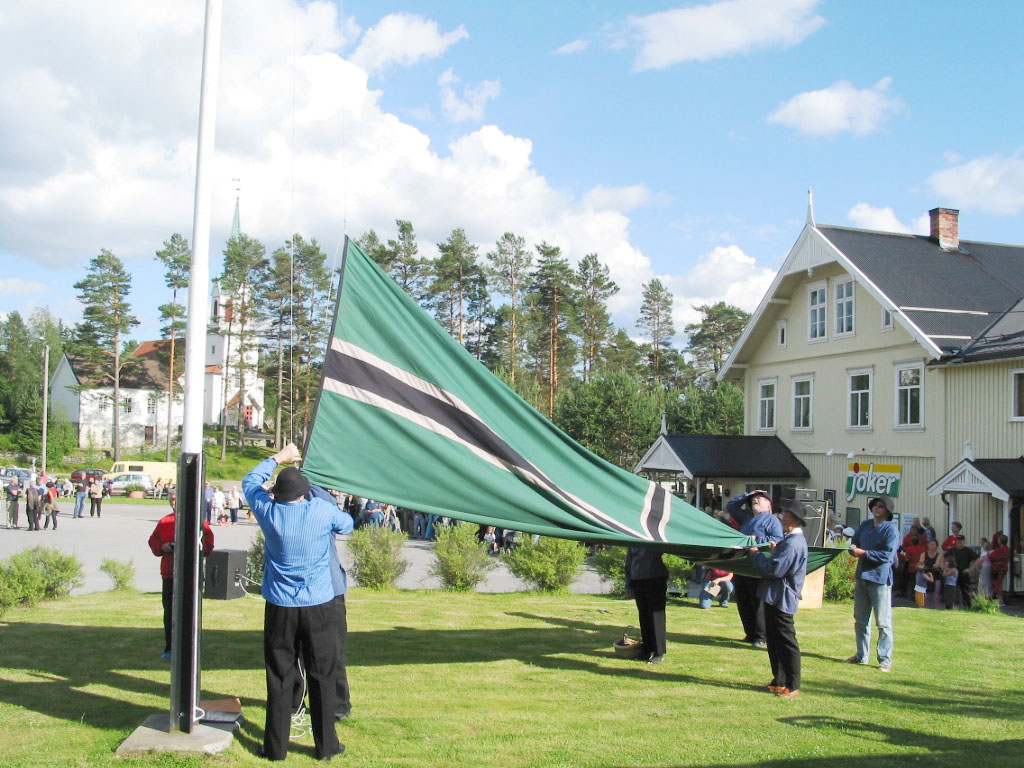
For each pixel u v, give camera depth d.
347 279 6.75
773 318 31.67
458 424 6.73
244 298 68.75
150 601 12.27
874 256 27.67
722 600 13.33
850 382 27.58
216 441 79.88
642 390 57.72
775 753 5.65
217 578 12.18
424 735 5.88
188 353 5.68
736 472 28.83
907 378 25.28
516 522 6.61
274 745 5.25
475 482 6.59
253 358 73.62
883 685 7.93
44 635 9.20
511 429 7.13
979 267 28.73
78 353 68.44
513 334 59.22
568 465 7.37
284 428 81.50
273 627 5.28
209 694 6.72
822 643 10.13
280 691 5.28
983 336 23.42
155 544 8.16
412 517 31.23
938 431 23.81
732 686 7.70
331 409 6.41
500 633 10.23
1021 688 7.95
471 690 7.27
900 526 24.81
